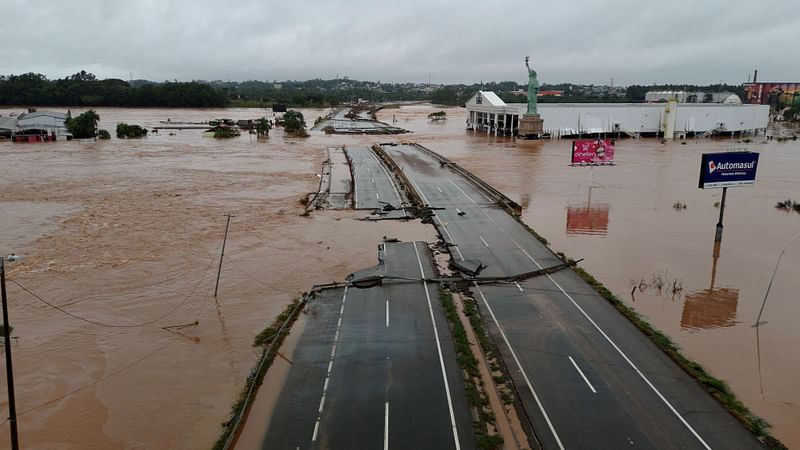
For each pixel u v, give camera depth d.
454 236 55.50
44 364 31.84
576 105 158.00
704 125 155.38
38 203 69.88
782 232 57.41
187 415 27.25
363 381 29.55
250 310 39.03
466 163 105.88
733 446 24.20
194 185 82.81
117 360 32.34
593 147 82.12
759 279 44.41
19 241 53.97
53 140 139.38
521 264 47.19
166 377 30.61
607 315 37.50
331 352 32.72
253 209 67.62
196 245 53.12
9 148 123.56
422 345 33.41
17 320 37.19
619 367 30.78
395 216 63.97
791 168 100.44
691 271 46.19
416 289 42.12
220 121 195.12
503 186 82.25
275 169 99.06
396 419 26.27
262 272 46.09
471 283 43.22
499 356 32.03
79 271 46.03
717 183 50.84
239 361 32.22
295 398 28.11
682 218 63.28
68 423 26.62
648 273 45.66
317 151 126.69
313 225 60.25
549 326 35.81
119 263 48.00
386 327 35.84
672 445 24.25
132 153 118.88
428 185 82.25
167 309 39.09
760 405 27.59
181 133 168.25
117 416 27.19
